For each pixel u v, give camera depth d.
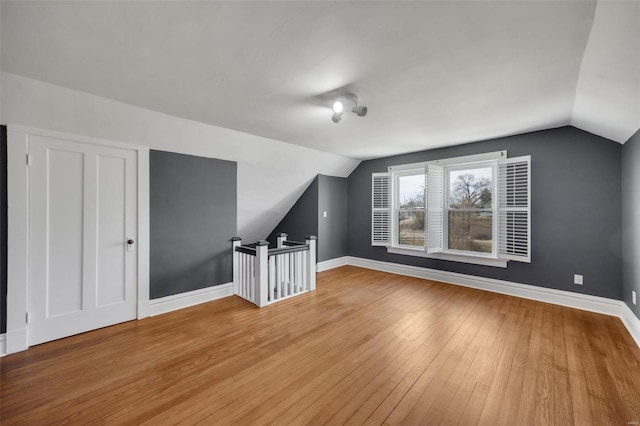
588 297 3.13
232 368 2.05
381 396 1.75
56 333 2.48
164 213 3.17
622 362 2.10
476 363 2.11
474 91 2.23
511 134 3.56
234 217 3.85
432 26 1.41
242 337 2.55
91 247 2.67
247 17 1.34
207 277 3.57
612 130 2.71
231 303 3.49
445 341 2.45
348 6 1.26
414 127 3.23
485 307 3.27
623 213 2.87
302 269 3.98
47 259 2.43
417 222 4.80
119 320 2.85
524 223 3.51
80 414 1.60
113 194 2.79
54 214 2.46
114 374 1.98
